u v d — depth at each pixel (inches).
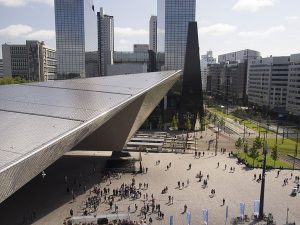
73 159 2576.3
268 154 2994.6
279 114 5629.9
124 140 2342.5
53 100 1475.1
